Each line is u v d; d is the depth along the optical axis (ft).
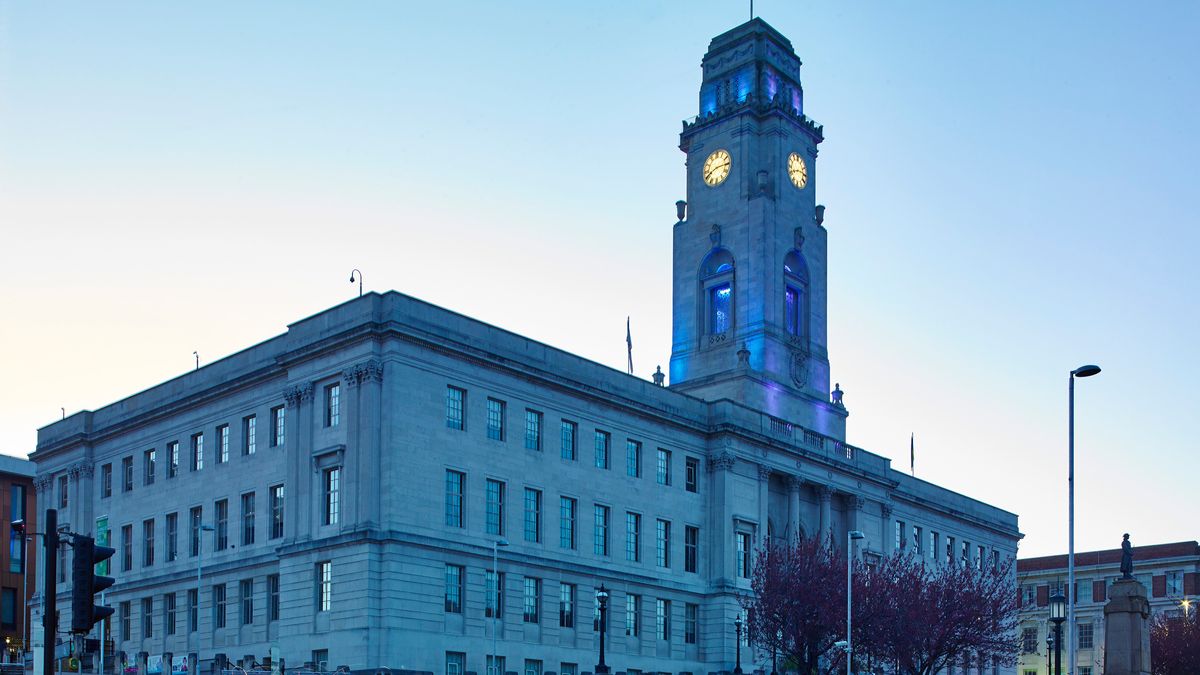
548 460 273.13
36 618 328.90
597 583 279.08
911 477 403.13
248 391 277.64
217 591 275.18
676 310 366.43
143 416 304.50
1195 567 496.64
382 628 231.71
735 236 357.00
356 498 240.53
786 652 270.67
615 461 290.56
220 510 280.10
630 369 375.86
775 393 343.87
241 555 269.85
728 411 318.24
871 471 365.81
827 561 281.54
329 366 253.03
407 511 240.12
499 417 265.34
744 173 359.66
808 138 377.09
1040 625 522.88
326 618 240.73
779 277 354.33
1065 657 514.27
